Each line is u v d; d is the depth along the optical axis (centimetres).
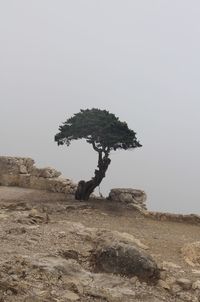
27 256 1332
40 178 3506
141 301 1139
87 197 2945
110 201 2994
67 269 1270
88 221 2311
